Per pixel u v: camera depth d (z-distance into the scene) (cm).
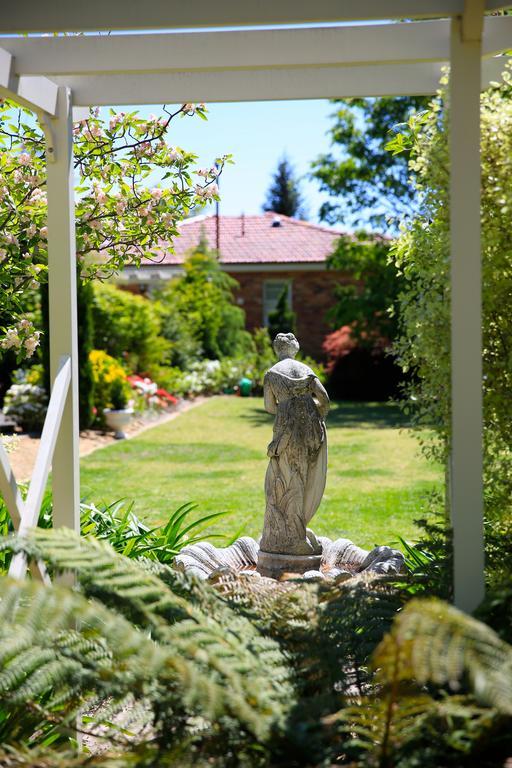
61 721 300
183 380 2125
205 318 2372
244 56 364
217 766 257
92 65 366
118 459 1269
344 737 299
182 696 267
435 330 402
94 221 558
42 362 1432
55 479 417
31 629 241
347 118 2000
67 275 416
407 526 825
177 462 1248
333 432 1576
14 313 582
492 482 400
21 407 1422
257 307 2708
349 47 361
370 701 299
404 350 430
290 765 258
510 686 212
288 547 507
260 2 316
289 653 310
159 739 274
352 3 315
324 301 2664
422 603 237
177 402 1994
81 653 298
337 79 416
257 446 1409
